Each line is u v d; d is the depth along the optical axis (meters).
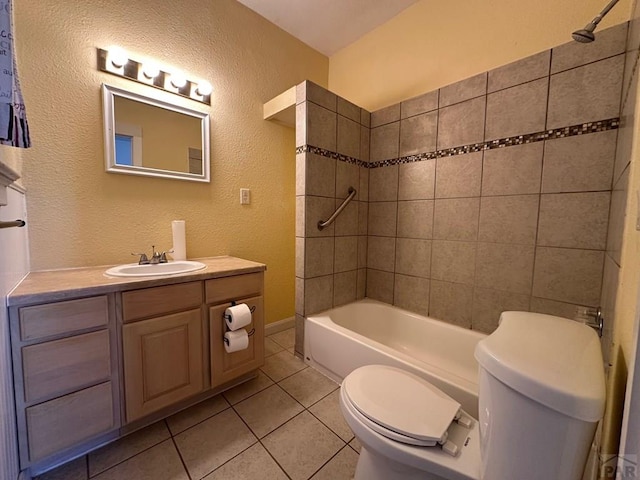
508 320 0.82
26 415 0.94
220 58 1.91
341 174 2.01
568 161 1.34
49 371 0.98
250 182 2.12
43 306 0.96
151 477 1.05
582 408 0.51
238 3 1.98
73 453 1.12
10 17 0.60
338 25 2.22
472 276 1.70
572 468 0.54
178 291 1.30
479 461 0.75
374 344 1.51
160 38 1.64
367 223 2.26
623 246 0.72
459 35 1.78
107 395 1.11
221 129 1.94
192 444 1.20
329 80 2.65
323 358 1.76
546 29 1.45
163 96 1.66
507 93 1.51
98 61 1.44
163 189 1.70
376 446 0.82
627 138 0.86
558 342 0.69
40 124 1.30
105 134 1.47
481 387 0.70
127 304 1.14
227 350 1.43
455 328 1.75
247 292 1.58
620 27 1.18
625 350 0.58
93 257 1.48
